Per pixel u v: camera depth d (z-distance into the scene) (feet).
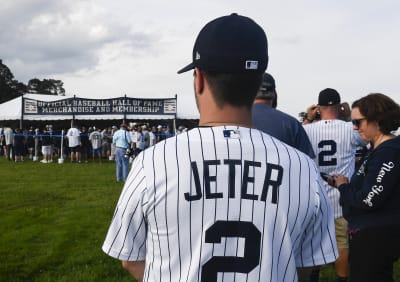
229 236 4.52
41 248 21.90
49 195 38.75
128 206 4.71
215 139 4.71
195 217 4.54
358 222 10.80
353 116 11.51
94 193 40.22
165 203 4.57
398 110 10.91
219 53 4.63
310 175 4.90
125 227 4.78
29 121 104.63
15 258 20.02
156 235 4.66
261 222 4.57
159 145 4.83
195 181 4.58
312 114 16.51
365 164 10.84
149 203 4.60
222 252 4.51
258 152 4.74
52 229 25.91
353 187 11.03
